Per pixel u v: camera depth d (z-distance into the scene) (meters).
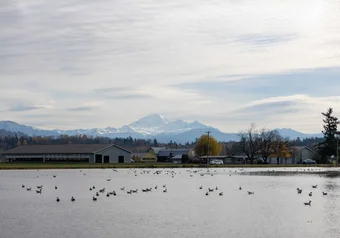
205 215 49.16
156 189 77.75
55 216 48.03
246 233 40.38
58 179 101.31
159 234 39.59
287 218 47.69
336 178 112.19
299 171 150.25
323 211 52.69
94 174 122.38
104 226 42.72
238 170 155.38
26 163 191.88
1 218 46.72
